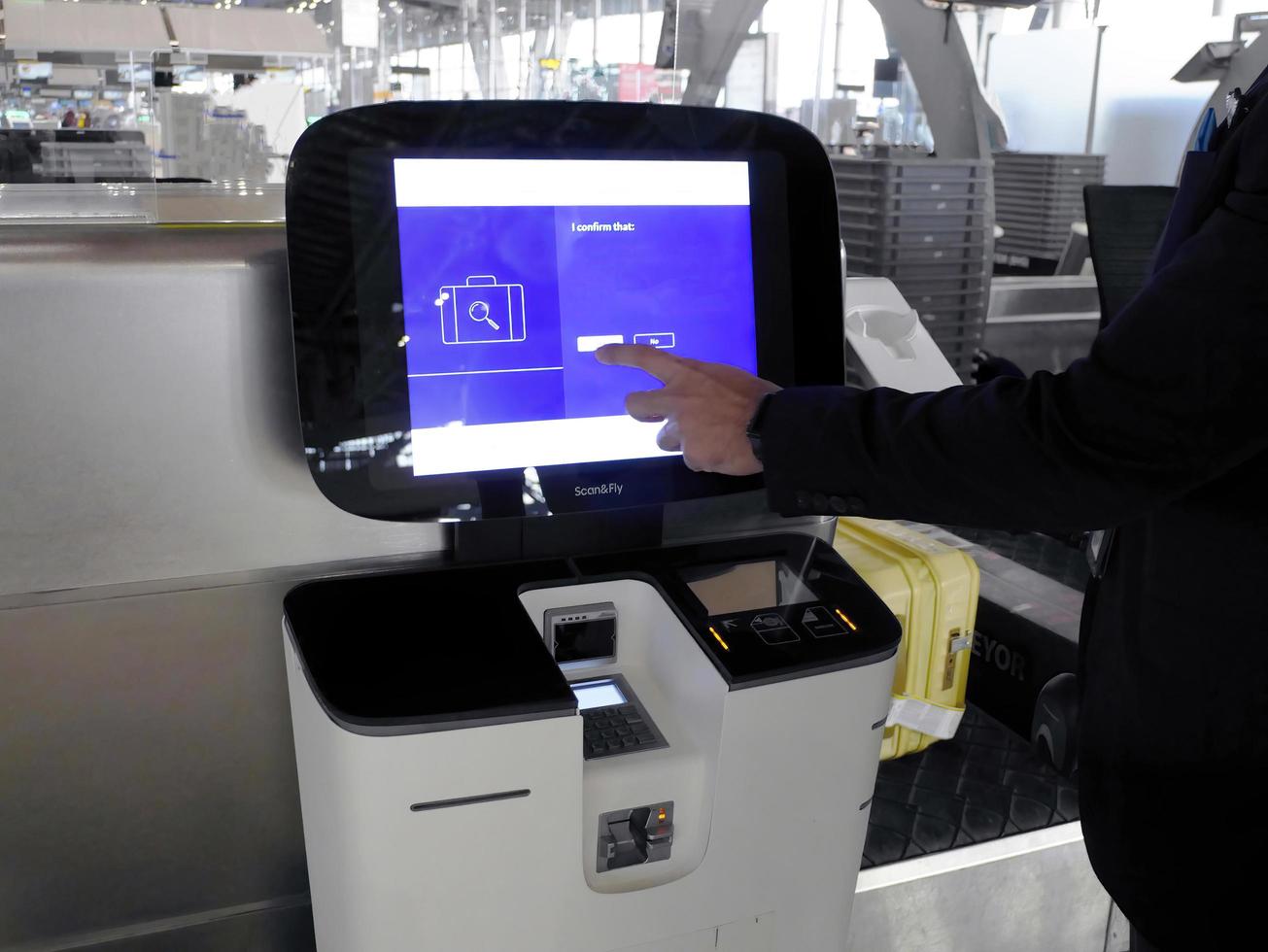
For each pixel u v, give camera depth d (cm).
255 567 114
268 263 108
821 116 445
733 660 105
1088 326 562
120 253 103
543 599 117
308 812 111
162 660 114
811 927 119
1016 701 184
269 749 121
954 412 82
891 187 399
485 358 108
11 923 115
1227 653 85
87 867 117
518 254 108
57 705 111
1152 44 693
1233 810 87
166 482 109
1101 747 97
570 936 104
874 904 144
